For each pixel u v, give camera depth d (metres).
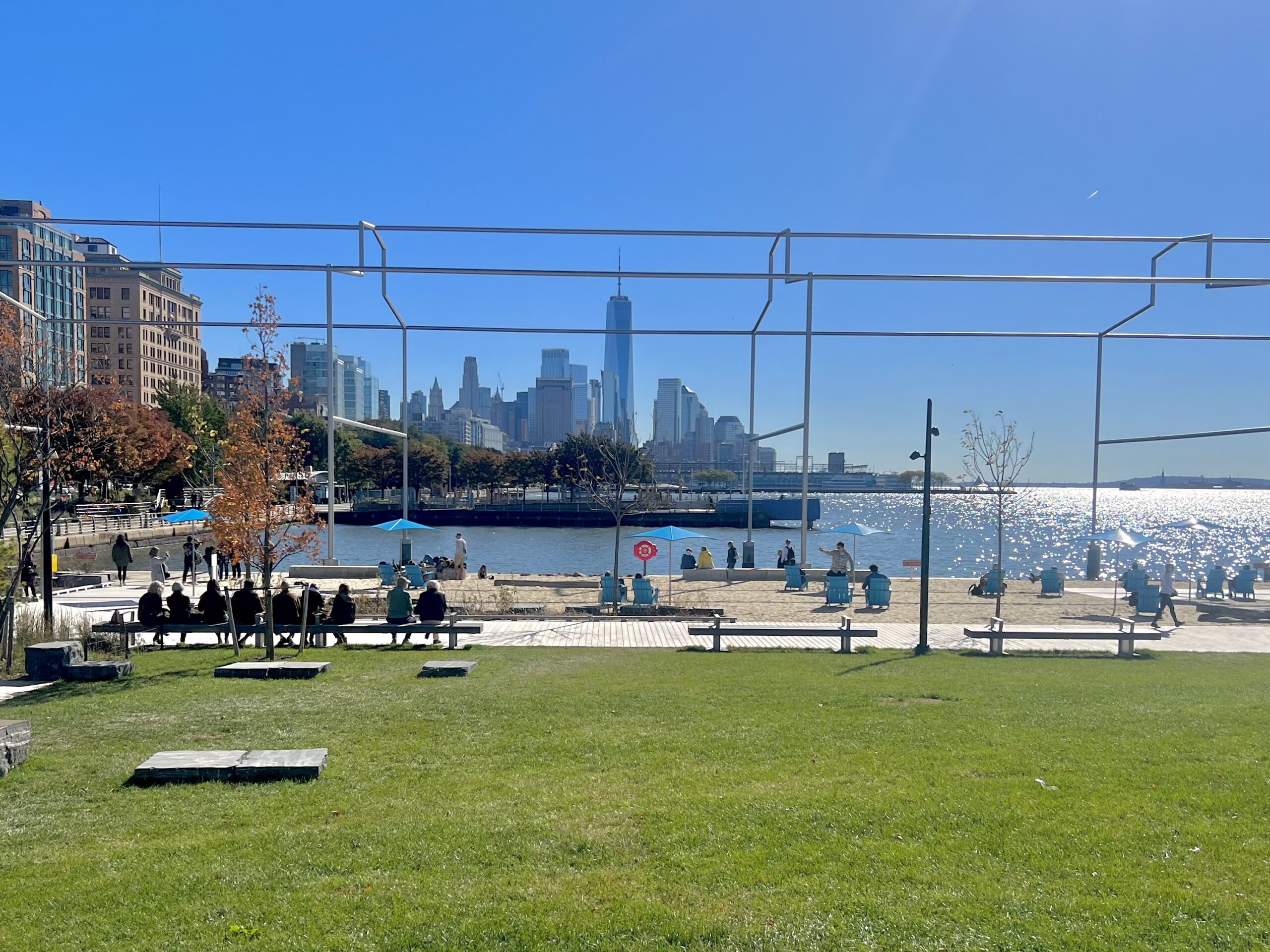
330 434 29.33
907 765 8.23
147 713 10.57
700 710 10.92
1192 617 23.84
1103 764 8.19
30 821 6.86
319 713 10.59
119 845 6.35
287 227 23.34
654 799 7.23
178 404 78.75
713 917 5.12
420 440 139.88
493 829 6.51
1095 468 34.38
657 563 54.34
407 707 10.97
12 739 8.30
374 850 6.14
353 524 95.75
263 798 7.41
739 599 26.39
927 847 6.11
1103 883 5.52
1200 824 6.47
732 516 94.00
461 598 25.98
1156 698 11.98
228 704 11.12
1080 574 49.28
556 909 5.23
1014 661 16.27
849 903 5.27
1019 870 5.73
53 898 5.40
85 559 39.47
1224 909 5.14
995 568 27.94
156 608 16.77
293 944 4.85
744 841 6.23
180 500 73.38
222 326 25.70
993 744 9.05
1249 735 9.48
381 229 23.41
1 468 16.47
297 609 16.95
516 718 10.38
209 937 4.93
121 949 4.80
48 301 110.50
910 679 13.69
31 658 12.94
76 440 20.16
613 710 10.93
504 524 96.62
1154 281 24.41
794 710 10.97
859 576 31.66
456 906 5.29
